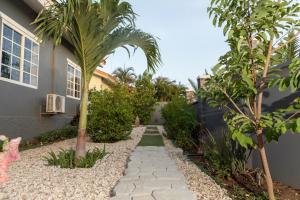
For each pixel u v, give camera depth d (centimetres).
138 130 1638
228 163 492
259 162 469
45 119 1036
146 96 2323
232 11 328
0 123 722
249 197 367
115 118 1009
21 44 845
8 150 171
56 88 1147
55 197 367
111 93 1065
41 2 810
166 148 853
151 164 566
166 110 1173
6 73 761
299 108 304
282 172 416
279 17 311
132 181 428
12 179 446
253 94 339
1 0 724
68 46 1291
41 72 995
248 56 332
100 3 519
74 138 1136
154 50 633
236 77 346
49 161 570
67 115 1301
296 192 379
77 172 507
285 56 404
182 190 380
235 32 327
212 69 347
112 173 505
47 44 1042
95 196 374
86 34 554
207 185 431
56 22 503
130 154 710
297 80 280
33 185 418
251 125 331
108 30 577
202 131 798
